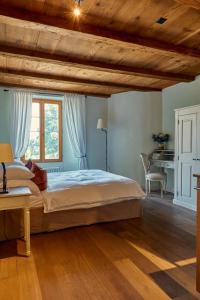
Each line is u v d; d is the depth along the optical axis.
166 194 5.32
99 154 6.36
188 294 1.86
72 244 2.78
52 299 1.79
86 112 6.16
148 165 5.29
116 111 6.21
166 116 5.59
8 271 2.19
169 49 3.03
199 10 2.31
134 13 2.38
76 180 3.67
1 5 2.24
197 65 3.87
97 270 2.21
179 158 4.43
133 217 3.72
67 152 5.98
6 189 2.60
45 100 5.74
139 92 5.77
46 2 2.20
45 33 2.77
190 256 2.48
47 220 3.13
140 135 5.77
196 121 4.02
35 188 3.04
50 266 2.28
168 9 2.30
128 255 2.50
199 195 1.79
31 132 5.65
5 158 2.42
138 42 2.84
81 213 3.35
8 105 5.29
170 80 4.41
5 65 3.86
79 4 2.22
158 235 3.05
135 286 1.96
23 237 2.98
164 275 2.12
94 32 2.62
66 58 3.45
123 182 3.63
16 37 2.88
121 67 3.81
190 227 3.32
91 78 4.59
